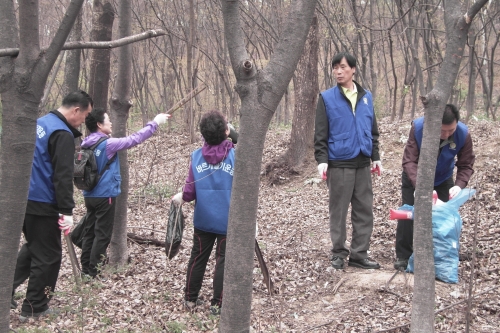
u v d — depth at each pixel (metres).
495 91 18.27
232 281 2.61
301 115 10.21
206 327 4.17
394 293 4.57
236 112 18.38
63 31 2.44
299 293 4.84
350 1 14.84
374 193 8.12
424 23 12.66
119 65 5.30
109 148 5.07
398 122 12.12
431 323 2.86
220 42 18.09
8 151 2.53
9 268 2.64
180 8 17.89
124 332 3.87
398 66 19.89
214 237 4.46
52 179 4.07
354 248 5.30
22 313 4.16
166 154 13.21
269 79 2.48
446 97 2.75
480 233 5.83
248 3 17.16
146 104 18.28
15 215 2.58
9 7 2.54
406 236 5.12
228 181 4.25
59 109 4.20
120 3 5.12
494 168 7.69
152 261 5.80
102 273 5.05
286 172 10.18
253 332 4.03
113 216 5.26
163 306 4.55
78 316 4.07
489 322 3.97
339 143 5.12
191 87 14.05
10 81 2.48
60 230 4.21
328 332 4.04
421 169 2.81
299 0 2.50
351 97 5.21
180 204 4.42
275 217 7.81
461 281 4.75
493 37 20.81
